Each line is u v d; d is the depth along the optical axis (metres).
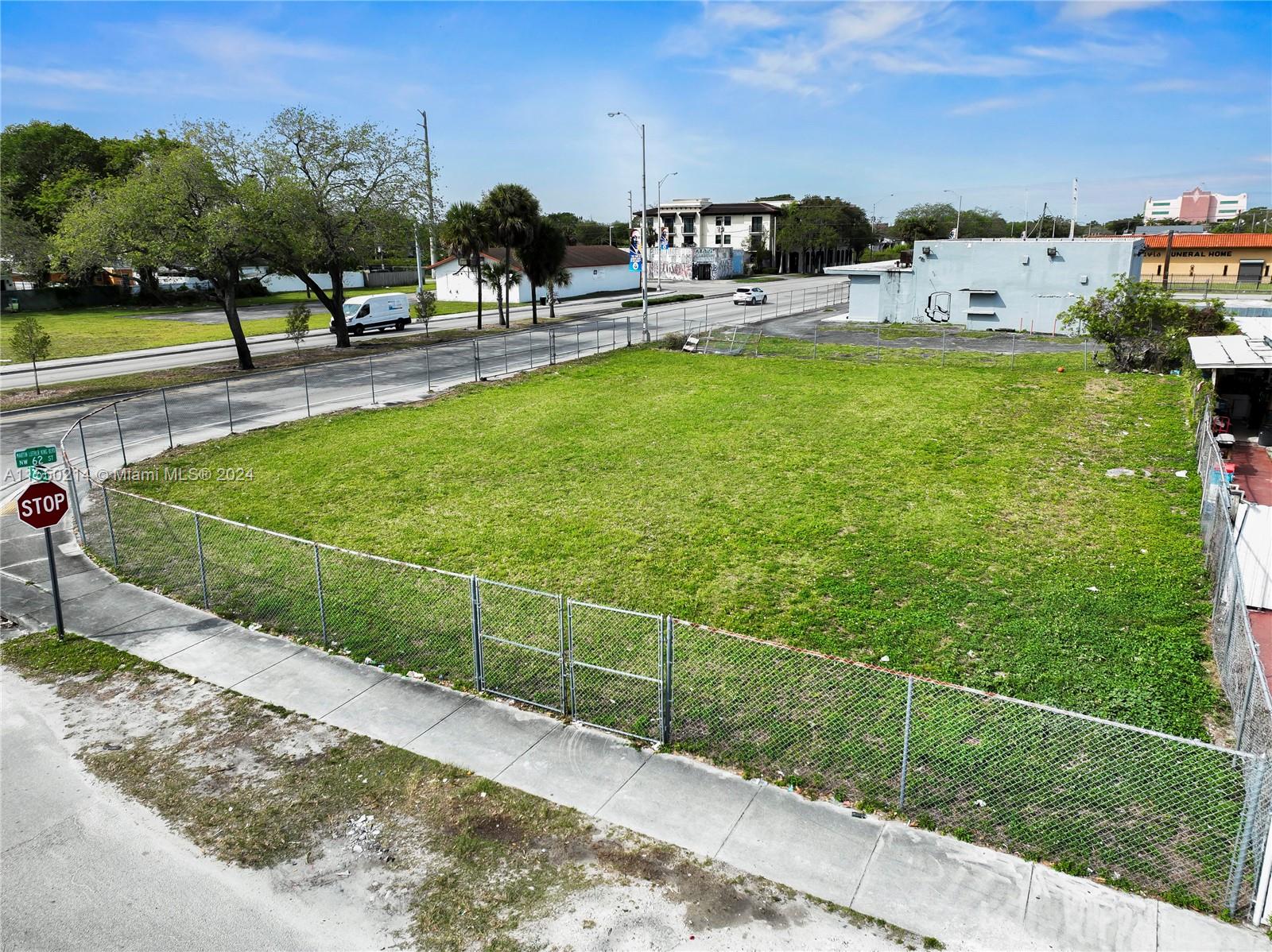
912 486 18.75
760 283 101.06
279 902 7.61
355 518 17.48
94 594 14.23
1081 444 21.94
